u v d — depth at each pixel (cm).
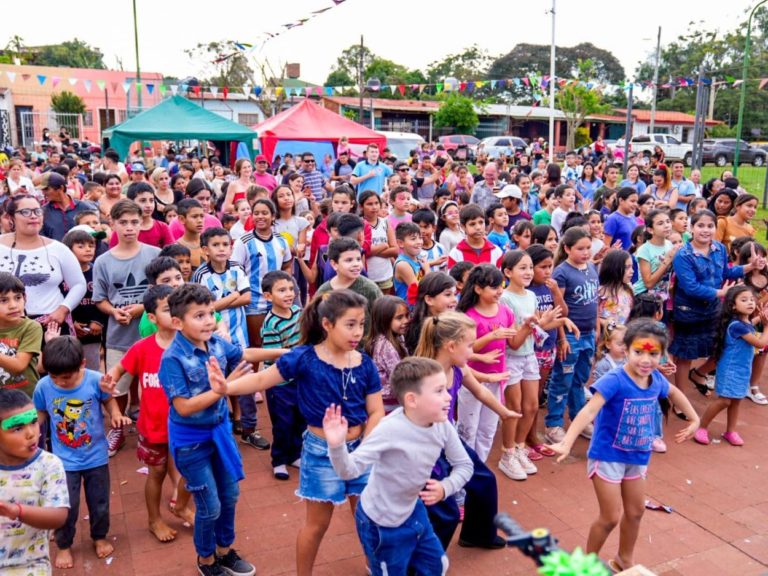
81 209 730
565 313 549
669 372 484
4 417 304
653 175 1182
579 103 3878
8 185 1113
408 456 311
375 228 692
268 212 611
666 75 5125
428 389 309
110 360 548
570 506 475
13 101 3303
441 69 7056
